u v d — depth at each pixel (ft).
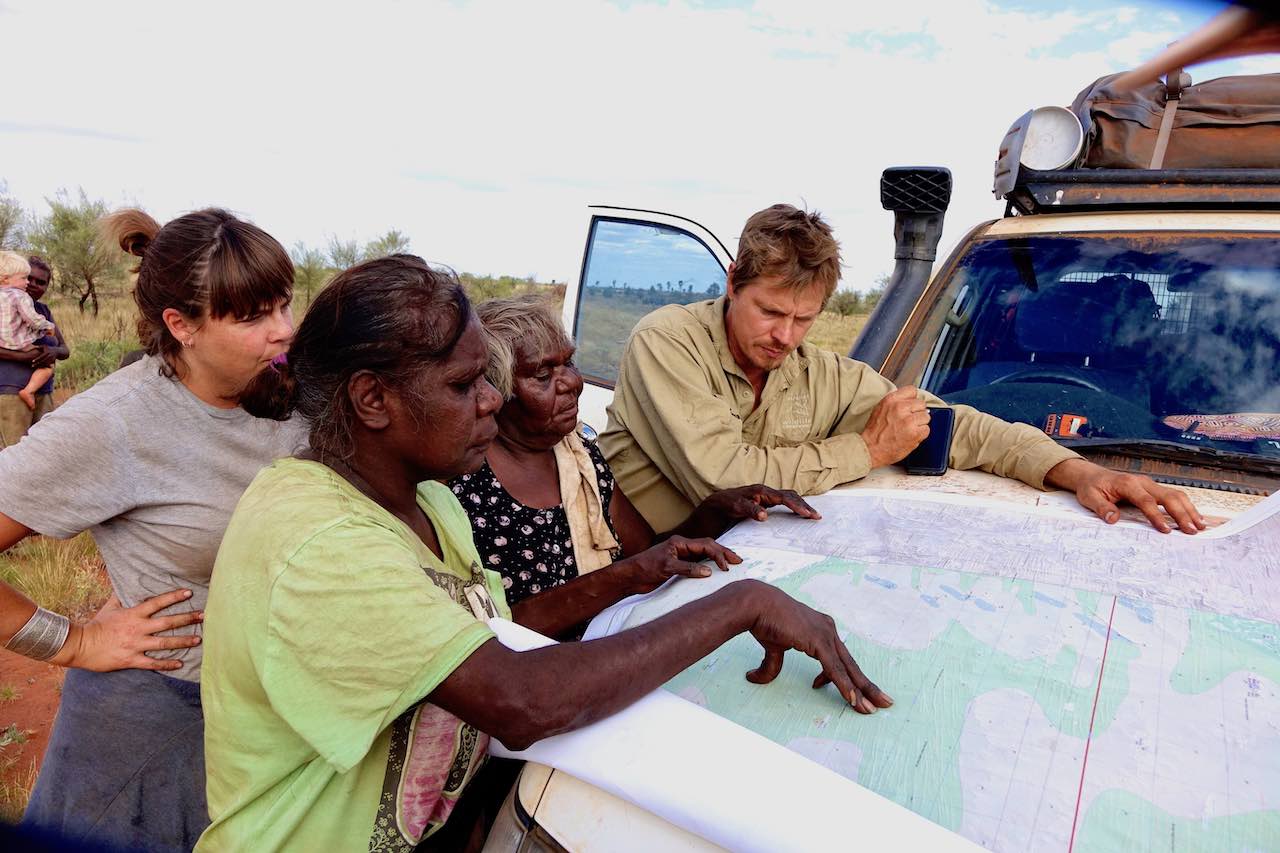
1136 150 10.67
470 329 4.50
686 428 8.02
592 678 4.06
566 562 7.73
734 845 3.61
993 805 3.83
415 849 4.98
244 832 4.34
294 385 4.80
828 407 8.93
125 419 6.20
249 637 4.10
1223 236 9.48
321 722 4.00
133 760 6.61
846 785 3.67
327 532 4.08
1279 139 10.12
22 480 5.94
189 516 6.48
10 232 62.59
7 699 15.25
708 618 4.50
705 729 4.05
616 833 3.99
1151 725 4.28
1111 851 3.59
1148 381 8.97
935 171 10.37
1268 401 8.39
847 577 5.84
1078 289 9.84
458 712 3.98
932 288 10.77
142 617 6.47
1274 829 3.66
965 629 5.15
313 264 67.05
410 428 4.50
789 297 7.75
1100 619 5.19
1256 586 5.55
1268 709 4.37
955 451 8.34
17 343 23.84
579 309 15.42
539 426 7.52
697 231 14.52
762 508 7.22
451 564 5.39
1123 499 6.95
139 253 6.70
